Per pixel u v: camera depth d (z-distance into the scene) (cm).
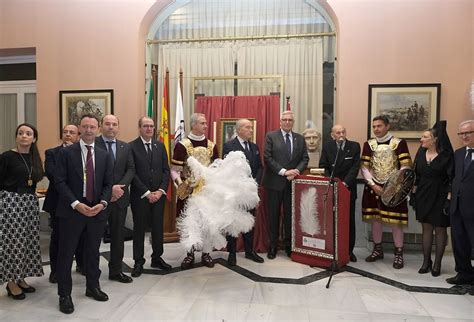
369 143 445
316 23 546
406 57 492
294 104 545
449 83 485
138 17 545
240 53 555
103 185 312
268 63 550
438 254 389
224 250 480
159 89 573
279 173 435
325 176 443
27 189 324
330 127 545
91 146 305
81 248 371
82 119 302
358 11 500
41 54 570
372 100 498
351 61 502
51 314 295
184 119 566
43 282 367
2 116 646
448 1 482
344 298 329
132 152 376
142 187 372
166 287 353
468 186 344
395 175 400
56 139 570
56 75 567
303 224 429
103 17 554
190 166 381
